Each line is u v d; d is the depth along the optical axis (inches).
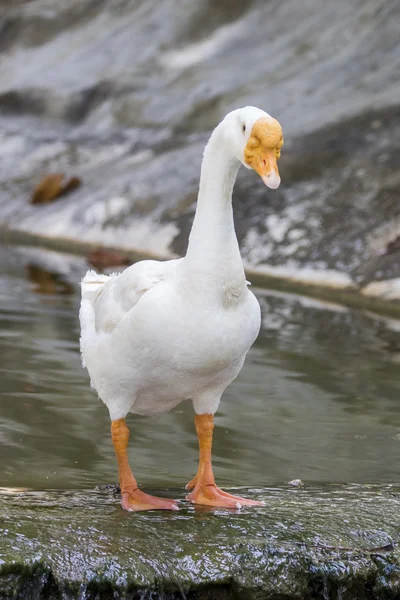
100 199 864.9
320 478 304.3
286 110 903.7
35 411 359.3
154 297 243.3
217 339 243.4
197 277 241.1
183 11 1217.4
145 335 243.0
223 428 352.2
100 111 1118.4
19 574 210.8
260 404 381.7
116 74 1157.7
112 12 1322.6
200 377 252.7
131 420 361.4
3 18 1402.6
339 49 991.0
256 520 249.4
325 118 848.3
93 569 215.9
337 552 236.8
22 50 1334.9
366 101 855.7
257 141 235.0
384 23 978.1
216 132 246.2
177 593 221.6
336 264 658.8
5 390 382.0
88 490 281.7
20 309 539.2
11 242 834.8
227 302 243.8
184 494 279.0
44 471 300.8
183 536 235.8
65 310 542.0
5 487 282.4
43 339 469.1
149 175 879.7
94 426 346.9
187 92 1059.3
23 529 226.8
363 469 314.7
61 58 1258.6
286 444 337.4
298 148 807.1
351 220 699.4
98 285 284.5
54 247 818.8
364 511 261.6
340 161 773.3
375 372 434.3
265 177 233.6
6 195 968.3
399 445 340.2
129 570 217.6
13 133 1091.9
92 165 990.4
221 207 244.7
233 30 1149.1
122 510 253.9
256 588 226.8
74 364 425.7
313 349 474.3
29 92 1172.5
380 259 645.3
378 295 609.9
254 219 740.0
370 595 237.9
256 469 311.6
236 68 1061.8
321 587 232.8
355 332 517.3
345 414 373.1
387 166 744.3
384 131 794.2
